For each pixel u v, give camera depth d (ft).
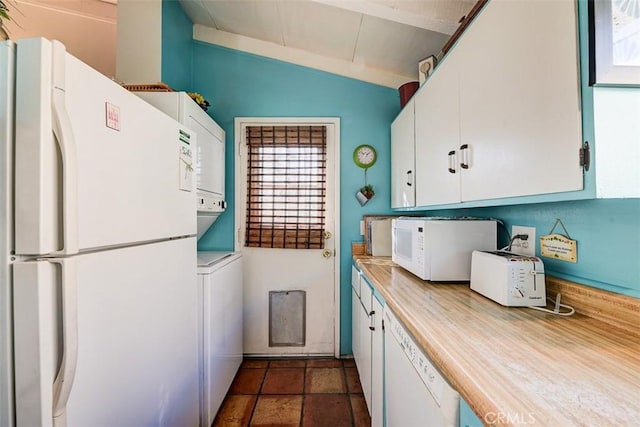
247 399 6.68
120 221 2.86
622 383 1.97
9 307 2.10
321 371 7.86
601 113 2.23
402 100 7.50
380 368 4.63
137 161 3.16
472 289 4.32
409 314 3.29
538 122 2.74
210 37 8.45
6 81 2.11
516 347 2.48
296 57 8.51
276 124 8.57
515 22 3.04
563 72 2.44
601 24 2.19
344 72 8.50
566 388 1.91
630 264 2.86
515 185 3.06
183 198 4.30
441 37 6.14
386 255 7.70
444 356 2.33
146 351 3.29
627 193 2.23
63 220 2.20
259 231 8.49
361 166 8.54
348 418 6.07
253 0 6.72
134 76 6.68
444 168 4.83
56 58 2.17
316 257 8.60
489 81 3.51
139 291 3.18
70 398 2.28
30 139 2.09
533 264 3.56
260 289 8.57
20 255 2.12
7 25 7.68
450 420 2.17
